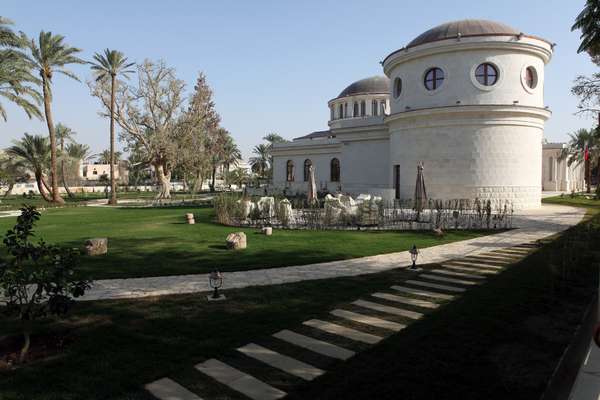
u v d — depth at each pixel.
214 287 7.30
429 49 24.50
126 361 4.79
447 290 7.64
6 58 28.22
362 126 31.88
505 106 22.81
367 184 32.22
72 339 5.46
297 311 6.53
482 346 4.94
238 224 18.33
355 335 5.52
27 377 4.41
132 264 10.05
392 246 12.44
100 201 42.59
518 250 11.60
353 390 4.01
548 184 51.00
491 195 23.33
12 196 53.12
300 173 42.78
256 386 4.20
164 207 32.50
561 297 6.93
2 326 5.96
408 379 4.18
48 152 41.50
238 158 79.69
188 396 4.03
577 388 3.87
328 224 17.23
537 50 23.86
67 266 5.19
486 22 25.48
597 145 44.38
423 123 24.62
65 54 35.94
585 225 15.70
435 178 24.38
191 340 5.39
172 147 38.72
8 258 11.04
